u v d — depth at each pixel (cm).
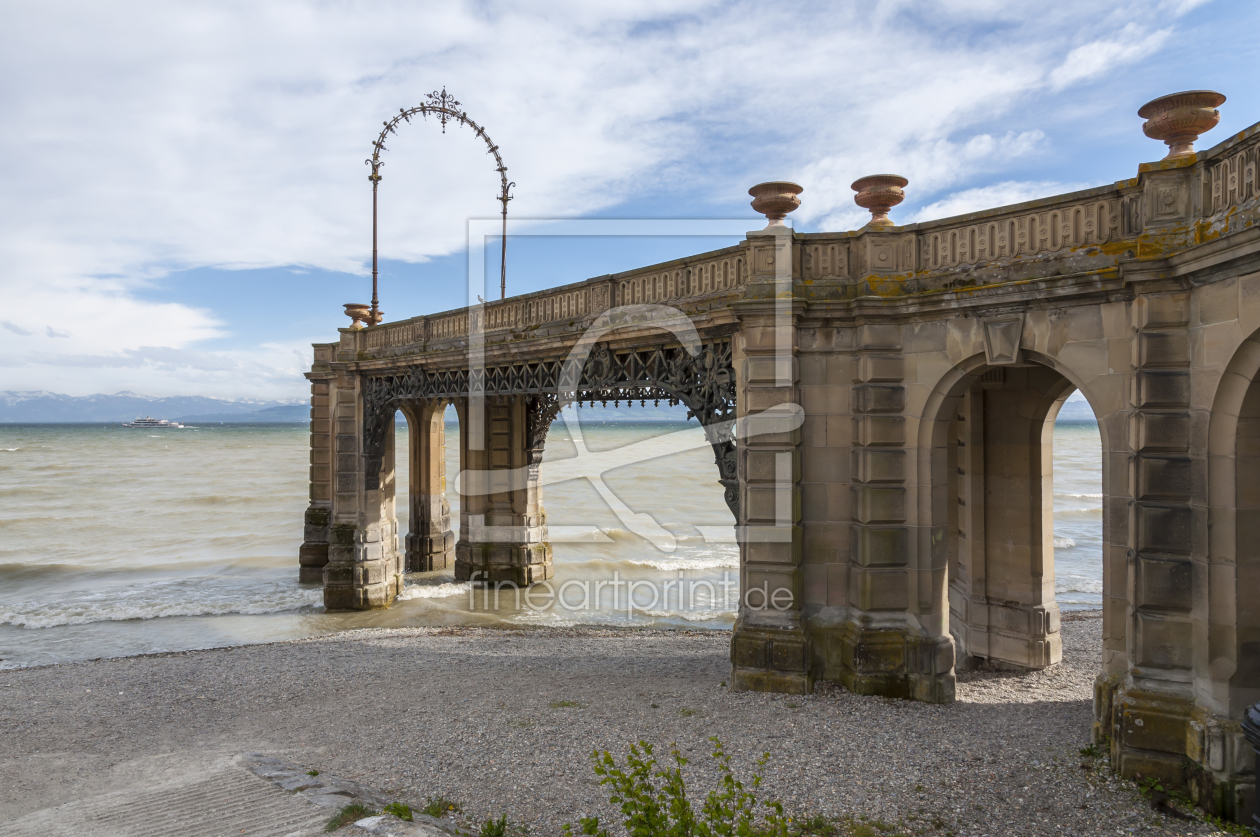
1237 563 722
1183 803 740
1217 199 734
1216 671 739
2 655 1861
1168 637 780
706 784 808
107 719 1218
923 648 1065
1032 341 927
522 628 1977
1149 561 784
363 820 623
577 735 988
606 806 769
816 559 1136
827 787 794
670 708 1078
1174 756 764
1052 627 1285
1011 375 1288
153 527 3975
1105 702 853
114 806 704
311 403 2664
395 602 2305
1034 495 1275
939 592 1083
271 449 11788
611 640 1777
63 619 2181
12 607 2327
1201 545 755
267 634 2019
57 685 1435
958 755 868
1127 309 838
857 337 1102
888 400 1080
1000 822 715
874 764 848
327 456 2647
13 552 3291
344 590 2248
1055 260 905
